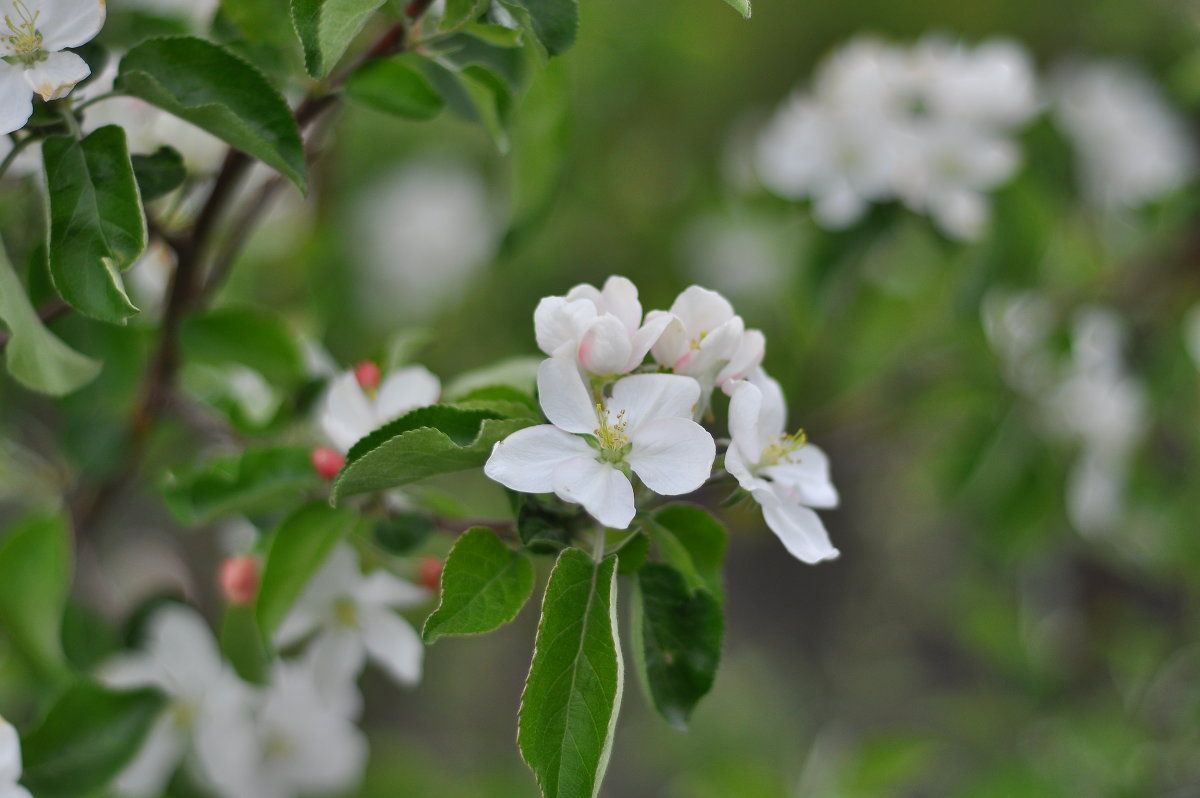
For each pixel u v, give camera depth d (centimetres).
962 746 122
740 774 104
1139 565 120
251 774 76
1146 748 106
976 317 92
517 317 135
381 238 133
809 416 113
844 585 185
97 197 64
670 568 64
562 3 65
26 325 65
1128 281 106
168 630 75
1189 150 110
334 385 71
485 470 62
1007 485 105
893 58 92
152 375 76
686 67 143
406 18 67
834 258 93
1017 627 115
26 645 75
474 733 157
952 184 91
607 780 155
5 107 64
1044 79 151
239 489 71
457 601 63
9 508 88
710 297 64
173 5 77
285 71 70
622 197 142
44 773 72
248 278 98
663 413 63
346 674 73
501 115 71
